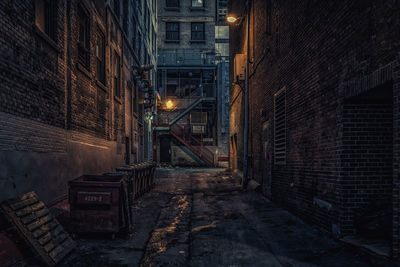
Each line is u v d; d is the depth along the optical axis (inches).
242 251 177.0
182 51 1360.7
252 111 506.3
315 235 204.7
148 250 181.6
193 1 1376.7
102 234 206.4
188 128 1334.9
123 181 213.0
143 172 417.4
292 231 218.1
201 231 225.6
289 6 300.5
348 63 186.1
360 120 191.0
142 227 239.6
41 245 153.2
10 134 180.1
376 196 189.2
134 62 676.1
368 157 189.9
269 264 155.6
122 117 521.3
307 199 246.7
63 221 217.5
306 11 254.1
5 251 142.9
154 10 1120.8
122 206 205.0
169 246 189.0
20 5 196.1
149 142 957.2
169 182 594.9
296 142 276.2
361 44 172.6
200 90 1364.4
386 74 148.3
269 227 232.8
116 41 487.8
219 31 1378.0
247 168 518.6
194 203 355.3
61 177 253.9
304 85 257.9
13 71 185.9
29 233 153.5
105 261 160.6
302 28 263.3
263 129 421.7
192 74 1353.3
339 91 195.6
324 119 217.2
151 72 1037.2
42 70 226.8
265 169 405.7
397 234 141.4
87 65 345.4
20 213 159.9
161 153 1360.7
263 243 191.3
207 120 1358.3
